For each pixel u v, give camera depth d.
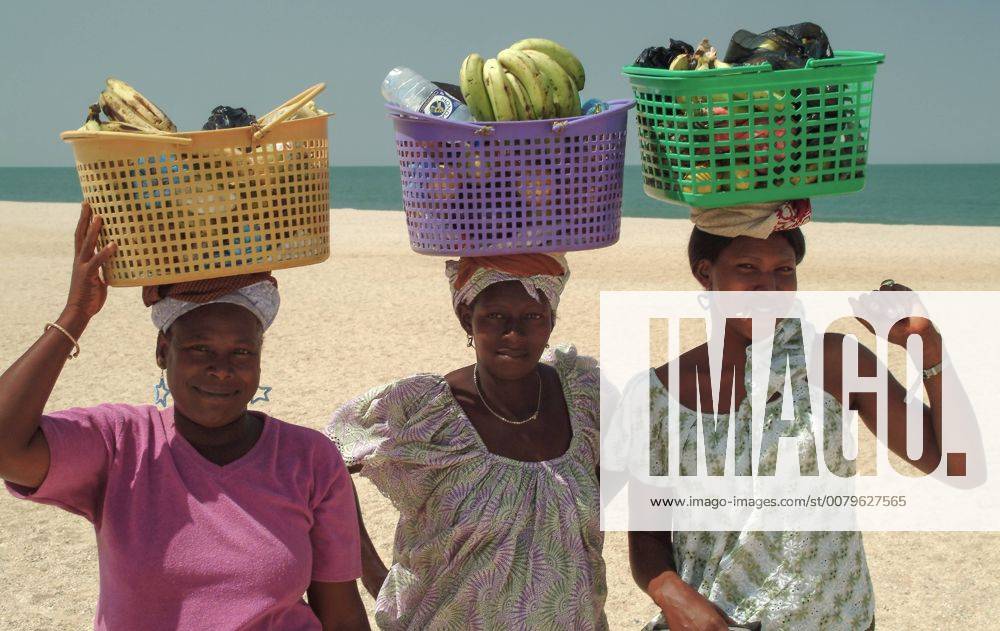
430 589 3.35
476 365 3.53
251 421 2.91
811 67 2.76
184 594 2.65
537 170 3.00
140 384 10.84
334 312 14.97
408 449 3.35
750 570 3.07
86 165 2.63
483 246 3.06
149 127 2.64
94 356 12.19
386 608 3.43
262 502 2.76
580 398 3.50
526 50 3.15
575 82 3.33
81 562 6.40
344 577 2.95
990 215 67.75
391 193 122.12
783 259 3.07
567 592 3.24
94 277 2.66
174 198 2.59
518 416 3.40
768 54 2.88
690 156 2.84
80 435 2.67
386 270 19.61
